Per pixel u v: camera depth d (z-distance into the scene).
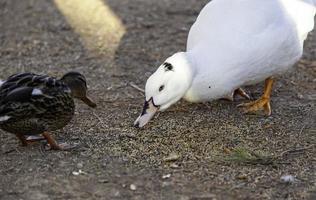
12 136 10.22
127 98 11.78
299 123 10.70
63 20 16.00
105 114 11.07
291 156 9.59
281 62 10.51
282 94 11.90
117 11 16.47
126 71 13.10
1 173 9.07
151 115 9.97
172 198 8.46
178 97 10.07
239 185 8.77
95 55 13.97
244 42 10.07
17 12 16.67
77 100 11.61
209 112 11.09
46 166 9.25
